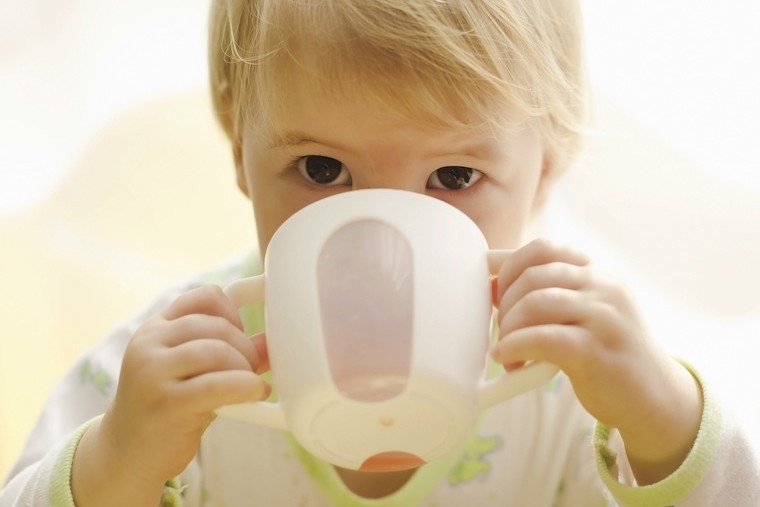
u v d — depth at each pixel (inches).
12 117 71.7
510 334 32.1
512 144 39.1
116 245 75.0
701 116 57.7
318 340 30.3
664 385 35.4
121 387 34.4
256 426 47.2
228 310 34.5
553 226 59.6
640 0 57.1
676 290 60.7
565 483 47.3
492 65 38.1
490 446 47.0
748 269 59.8
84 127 72.1
